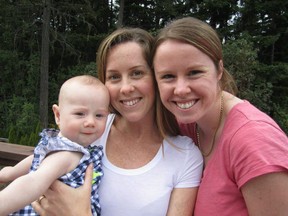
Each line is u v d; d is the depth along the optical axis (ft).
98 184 2.29
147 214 2.23
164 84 2.08
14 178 2.55
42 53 18.75
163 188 2.26
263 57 22.03
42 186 2.04
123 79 2.29
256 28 21.01
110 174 2.32
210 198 2.07
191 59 1.99
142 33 2.34
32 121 17.61
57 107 2.43
